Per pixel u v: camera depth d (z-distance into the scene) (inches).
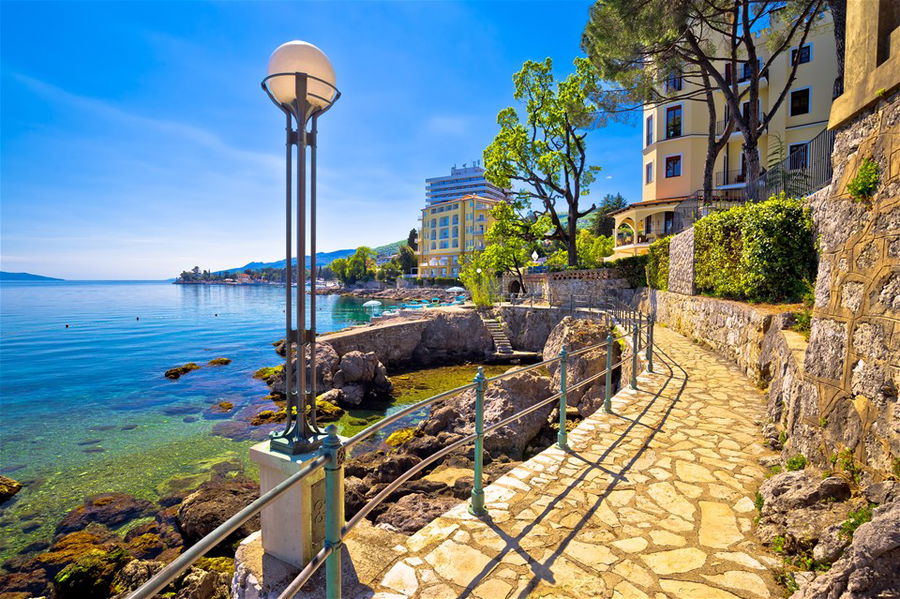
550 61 1199.6
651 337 401.7
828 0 581.6
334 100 130.5
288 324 125.9
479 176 5930.1
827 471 144.2
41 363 1075.3
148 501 401.1
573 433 240.8
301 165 123.5
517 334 1162.0
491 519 153.5
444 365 1040.2
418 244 3799.2
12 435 581.9
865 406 130.2
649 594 116.0
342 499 100.1
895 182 126.3
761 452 212.1
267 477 121.5
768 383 317.4
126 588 275.6
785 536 132.3
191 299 4133.9
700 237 576.4
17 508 392.2
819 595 98.7
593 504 163.8
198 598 255.4
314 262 124.4
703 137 1134.4
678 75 837.2
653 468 195.3
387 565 126.6
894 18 138.8
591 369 577.6
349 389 739.4
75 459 501.4
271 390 800.9
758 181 617.0
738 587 118.4
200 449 531.5
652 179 1229.7
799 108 1061.8
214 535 63.8
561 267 1462.8
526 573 124.1
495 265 1435.8
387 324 1051.9
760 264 401.7
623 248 1314.0
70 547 330.0
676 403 297.4
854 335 140.1
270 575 114.3
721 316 471.8
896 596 84.0
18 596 283.1
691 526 148.9
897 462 113.3
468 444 438.6
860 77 148.7
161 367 1025.5
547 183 1310.3
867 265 136.5
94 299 4131.4
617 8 628.7
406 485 348.2
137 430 600.4
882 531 88.7
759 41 1079.6
